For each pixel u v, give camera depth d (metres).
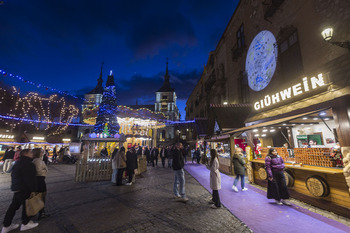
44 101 30.23
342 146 4.29
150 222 3.71
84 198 5.47
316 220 3.66
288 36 8.53
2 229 3.28
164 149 14.04
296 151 5.39
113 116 15.63
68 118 33.84
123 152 7.58
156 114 19.12
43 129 30.28
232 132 9.39
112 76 16.53
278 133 9.37
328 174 4.18
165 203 4.98
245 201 5.02
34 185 3.43
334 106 4.56
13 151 11.15
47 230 3.37
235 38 14.88
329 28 5.39
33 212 3.46
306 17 7.43
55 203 4.98
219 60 19.34
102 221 3.76
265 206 4.59
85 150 9.12
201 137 19.22
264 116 8.74
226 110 12.05
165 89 62.59
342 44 5.41
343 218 3.75
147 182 8.01
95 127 15.29
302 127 7.77
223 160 10.90
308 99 6.38
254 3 11.80
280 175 4.85
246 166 7.82
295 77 8.05
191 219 3.86
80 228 3.44
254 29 11.70
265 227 3.40
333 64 5.87
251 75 11.98
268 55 10.14
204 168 13.06
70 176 9.59
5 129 23.14
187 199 5.15
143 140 22.19
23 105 25.30
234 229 3.37
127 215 4.09
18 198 3.39
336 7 6.10
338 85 5.21
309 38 7.23
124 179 8.86
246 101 13.26
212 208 4.54
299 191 5.03
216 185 4.64
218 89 18.14
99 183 7.79
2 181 8.18
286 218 3.79
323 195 4.13
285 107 7.51
